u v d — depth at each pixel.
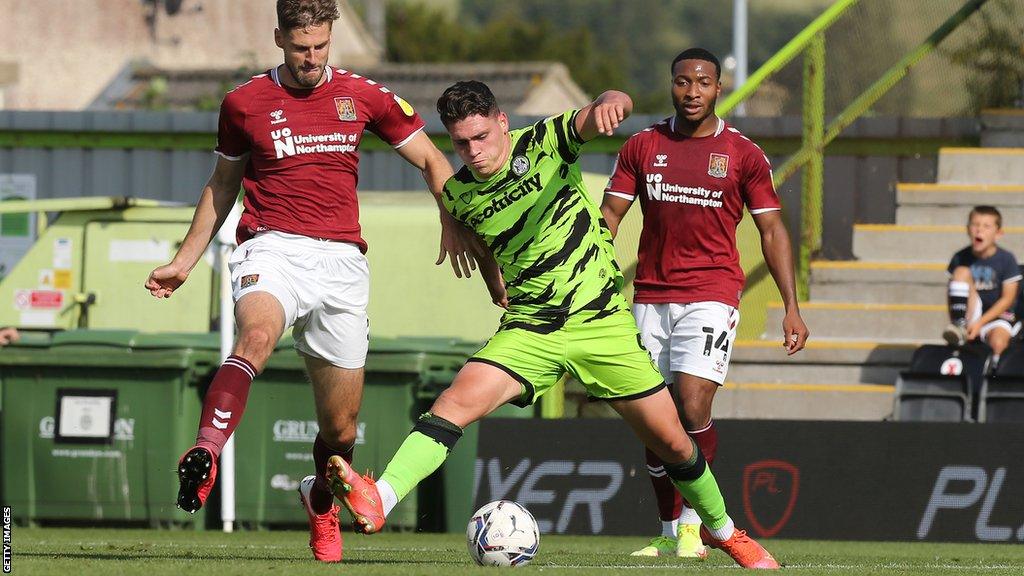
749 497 36.12
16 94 136.00
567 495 36.56
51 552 24.86
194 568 19.80
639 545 33.31
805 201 49.59
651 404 20.72
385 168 54.41
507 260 20.62
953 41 52.38
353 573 19.06
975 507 35.44
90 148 56.09
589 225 20.67
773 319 48.22
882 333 47.94
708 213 28.02
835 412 44.84
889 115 52.00
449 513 38.66
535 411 40.72
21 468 39.91
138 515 39.50
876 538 35.62
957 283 42.75
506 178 20.30
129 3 138.12
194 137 55.66
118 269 47.69
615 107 19.97
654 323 28.45
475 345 39.00
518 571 20.05
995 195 50.66
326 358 21.58
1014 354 41.66
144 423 39.53
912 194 51.03
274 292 20.50
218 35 139.88
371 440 38.47
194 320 47.09
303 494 22.58
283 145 21.02
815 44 50.09
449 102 19.95
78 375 39.81
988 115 52.25
